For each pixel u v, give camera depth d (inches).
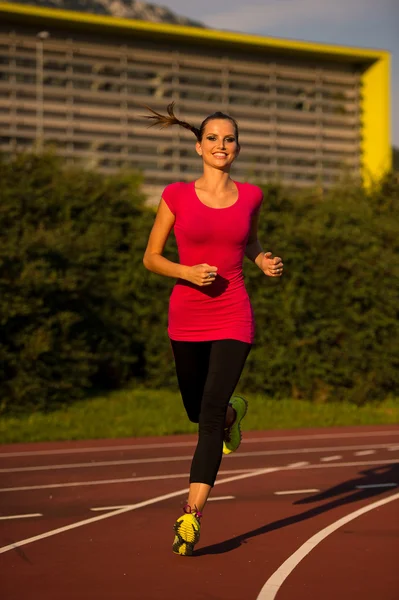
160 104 1510.8
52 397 773.3
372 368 896.9
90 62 1460.4
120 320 900.0
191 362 244.4
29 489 401.1
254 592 205.2
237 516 315.6
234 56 1590.8
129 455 546.6
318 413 809.5
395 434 676.1
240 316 237.6
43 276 773.3
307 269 893.8
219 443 237.6
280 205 957.8
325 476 436.1
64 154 1413.6
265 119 1606.8
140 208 980.6
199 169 1524.4
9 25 1408.7
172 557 243.9
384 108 1668.3
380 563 236.2
